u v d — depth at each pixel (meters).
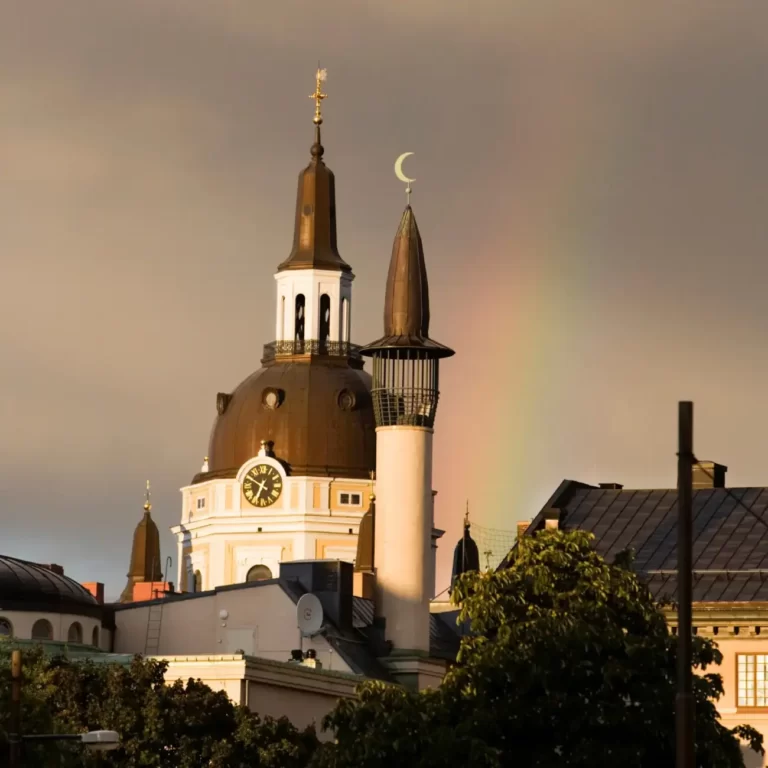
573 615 197.62
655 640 196.25
